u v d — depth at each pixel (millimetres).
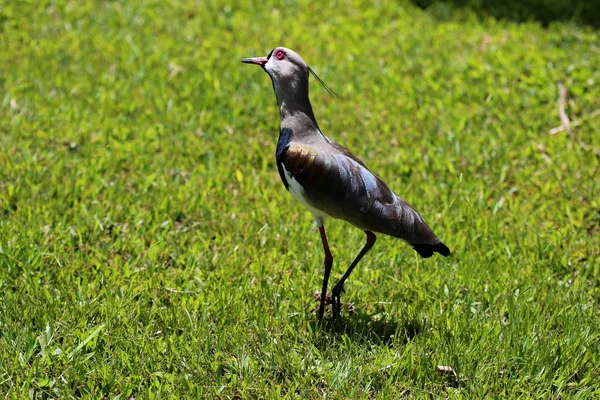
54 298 9875
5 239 10930
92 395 8312
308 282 10594
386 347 9188
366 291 10438
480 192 13094
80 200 12484
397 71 17500
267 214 12203
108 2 20078
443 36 19266
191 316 9633
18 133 14164
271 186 13211
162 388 8406
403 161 14148
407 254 11398
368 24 19562
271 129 15148
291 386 8633
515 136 14961
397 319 9922
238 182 13273
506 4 21172
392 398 8508
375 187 9375
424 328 9586
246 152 14273
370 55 18172
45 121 14688
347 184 9383
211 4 20156
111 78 16484
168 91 16266
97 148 14008
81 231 11461
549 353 9156
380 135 15086
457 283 10703
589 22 20609
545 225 12352
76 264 10656
